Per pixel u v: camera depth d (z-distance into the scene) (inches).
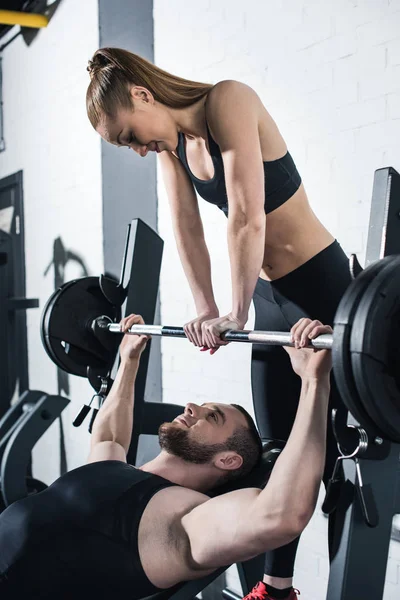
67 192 152.5
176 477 65.9
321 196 89.9
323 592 89.7
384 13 80.7
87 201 144.2
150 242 84.5
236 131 57.1
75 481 61.1
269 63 96.7
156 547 55.2
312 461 49.9
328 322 64.7
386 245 53.5
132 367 76.2
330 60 87.7
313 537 91.4
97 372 83.4
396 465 52.6
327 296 64.6
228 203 61.4
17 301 155.1
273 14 95.6
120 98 59.0
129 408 74.6
